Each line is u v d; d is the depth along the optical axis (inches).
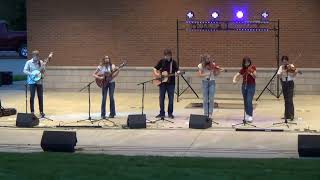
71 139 465.4
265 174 375.2
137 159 432.1
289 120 643.5
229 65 908.0
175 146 501.4
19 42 1694.1
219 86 911.0
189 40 913.5
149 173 380.2
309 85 895.1
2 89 991.6
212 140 529.7
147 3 921.5
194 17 909.2
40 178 369.1
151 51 926.4
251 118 636.1
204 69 651.5
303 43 890.7
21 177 371.6
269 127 601.0
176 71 665.0
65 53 950.4
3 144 511.2
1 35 1681.8
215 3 902.4
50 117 683.4
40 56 957.2
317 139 440.5
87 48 944.3
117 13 932.0
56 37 951.6
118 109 750.5
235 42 904.3
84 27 943.0
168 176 371.2
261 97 864.3
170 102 668.1
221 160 428.8
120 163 414.3
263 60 899.4
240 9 898.1
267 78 898.1
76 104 799.7
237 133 566.6
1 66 1457.9
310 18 886.4
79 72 947.3
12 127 608.4
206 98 652.1
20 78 1194.0
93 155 450.6
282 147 493.7
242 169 392.2
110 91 669.9
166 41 921.5
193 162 419.5
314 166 402.3
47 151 468.1
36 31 956.0
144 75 930.1
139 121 598.9
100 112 724.0
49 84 956.0
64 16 946.7
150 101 829.8
